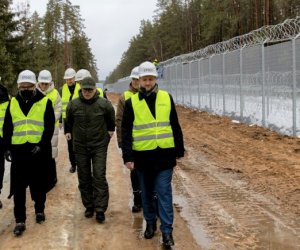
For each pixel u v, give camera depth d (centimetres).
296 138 1291
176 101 3156
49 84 877
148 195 577
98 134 661
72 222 665
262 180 867
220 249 539
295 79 1272
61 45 7012
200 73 2495
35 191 661
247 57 1681
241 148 1252
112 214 700
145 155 550
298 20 1316
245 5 4781
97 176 658
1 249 566
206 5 5453
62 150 1405
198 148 1315
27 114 629
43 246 570
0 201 761
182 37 6650
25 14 5731
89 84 645
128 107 559
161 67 3634
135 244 568
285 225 615
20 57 4550
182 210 701
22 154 624
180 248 545
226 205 718
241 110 1766
